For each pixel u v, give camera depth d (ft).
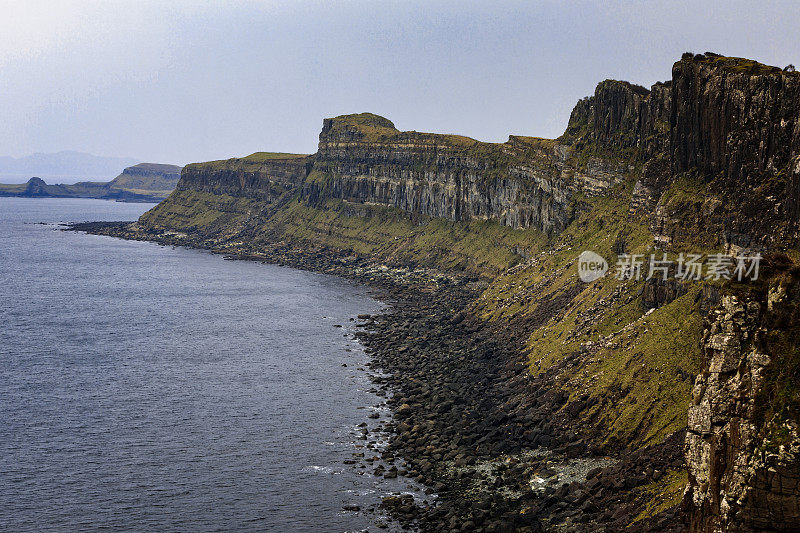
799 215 377.91
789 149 410.72
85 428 428.15
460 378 519.60
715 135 464.65
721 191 445.37
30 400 477.77
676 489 290.76
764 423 169.48
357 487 351.05
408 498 335.88
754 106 435.53
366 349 628.69
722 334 183.52
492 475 356.38
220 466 375.86
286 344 645.10
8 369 551.59
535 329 583.99
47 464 376.68
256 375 542.57
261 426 433.48
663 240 467.11
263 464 378.53
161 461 381.60
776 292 177.88
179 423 437.58
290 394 496.64
